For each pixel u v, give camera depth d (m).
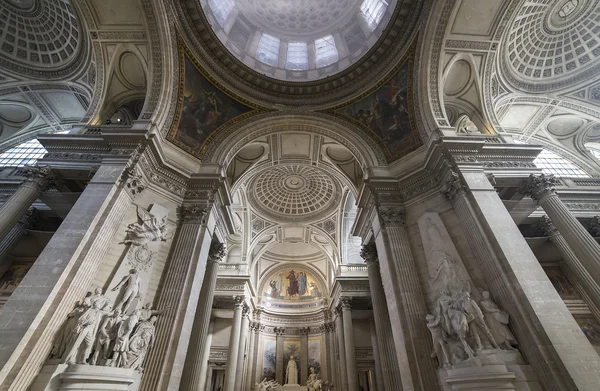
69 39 13.98
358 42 17.58
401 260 10.67
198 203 12.11
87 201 9.21
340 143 15.41
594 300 10.59
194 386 11.67
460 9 12.04
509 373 7.05
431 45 12.77
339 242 24.12
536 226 13.11
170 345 8.95
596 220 13.27
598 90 14.94
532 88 15.29
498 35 12.70
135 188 10.50
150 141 11.02
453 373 7.64
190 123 13.80
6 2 13.38
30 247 12.85
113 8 12.01
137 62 13.20
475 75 13.48
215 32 15.02
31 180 10.38
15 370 6.32
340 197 22.59
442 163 11.41
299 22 20.34
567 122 16.97
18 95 16.02
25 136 18.09
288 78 17.28
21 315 6.92
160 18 12.24
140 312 8.80
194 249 10.98
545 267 13.95
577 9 13.09
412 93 13.62
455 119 14.41
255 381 25.77
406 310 9.60
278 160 17.98
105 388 7.11
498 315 8.10
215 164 13.52
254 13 19.20
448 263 9.73
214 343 24.38
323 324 29.03
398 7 13.27
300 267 31.81
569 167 18.17
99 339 7.62
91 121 12.68
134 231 9.88
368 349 23.61
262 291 30.58
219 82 14.91
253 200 22.92
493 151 11.54
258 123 15.27
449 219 10.79
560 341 7.07
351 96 15.51
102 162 10.37
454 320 8.20
